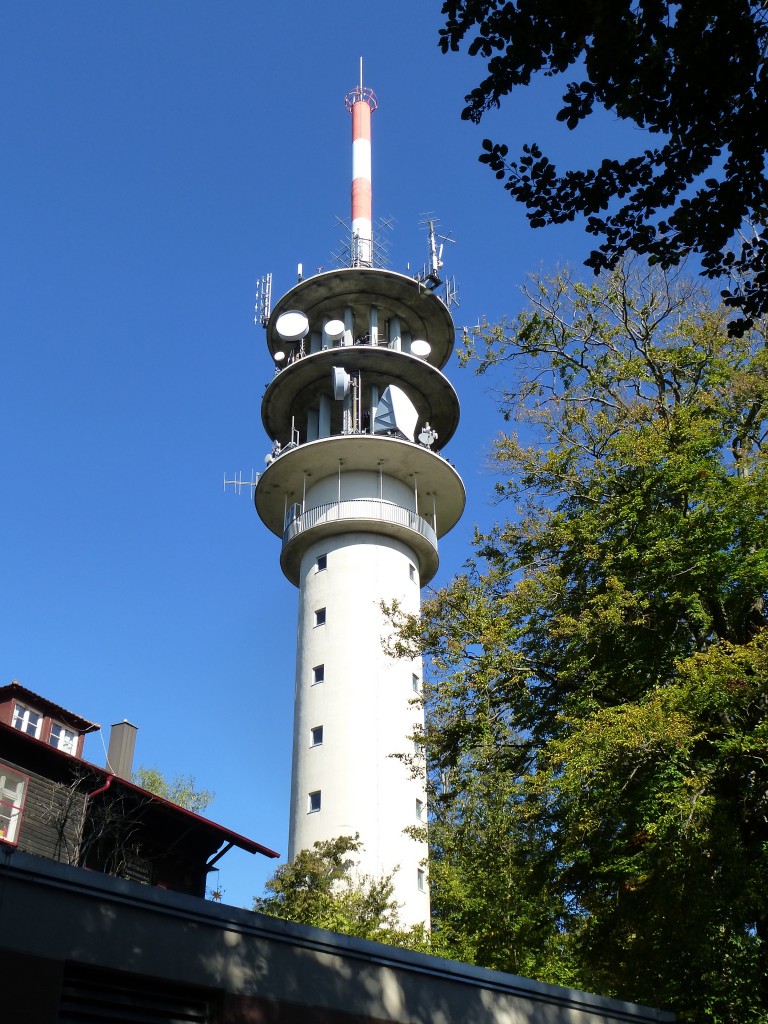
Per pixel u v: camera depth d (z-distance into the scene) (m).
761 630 18.91
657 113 9.55
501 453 25.05
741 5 9.09
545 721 21.69
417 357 46.47
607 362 26.69
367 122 57.69
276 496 47.41
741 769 18.52
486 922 25.81
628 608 20.75
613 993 21.50
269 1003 11.47
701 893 17.09
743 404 23.98
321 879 30.27
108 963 10.42
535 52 9.38
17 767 25.50
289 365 46.19
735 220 9.85
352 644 41.53
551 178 9.83
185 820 28.89
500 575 23.62
